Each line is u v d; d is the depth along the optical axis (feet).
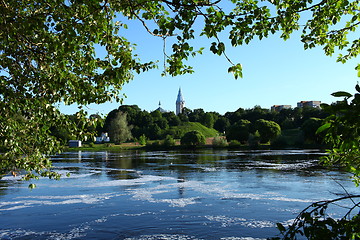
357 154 11.82
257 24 14.08
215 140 285.02
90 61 18.37
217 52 12.74
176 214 48.42
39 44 17.85
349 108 7.87
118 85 21.27
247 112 456.04
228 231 39.96
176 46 13.69
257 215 46.88
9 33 14.44
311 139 232.32
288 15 14.26
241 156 166.50
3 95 16.90
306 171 94.79
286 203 53.83
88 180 85.87
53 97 18.99
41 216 48.39
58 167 124.26
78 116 21.15
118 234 39.78
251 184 74.28
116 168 118.93
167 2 12.29
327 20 17.06
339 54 17.90
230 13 14.60
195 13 12.48
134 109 461.37
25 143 21.62
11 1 17.03
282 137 246.68
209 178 86.22
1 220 46.47
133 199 59.88
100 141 384.47
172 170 108.68
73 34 13.98
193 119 541.75
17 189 71.36
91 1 13.65
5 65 17.95
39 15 14.67
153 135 407.03
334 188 65.57
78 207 53.83
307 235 9.95
